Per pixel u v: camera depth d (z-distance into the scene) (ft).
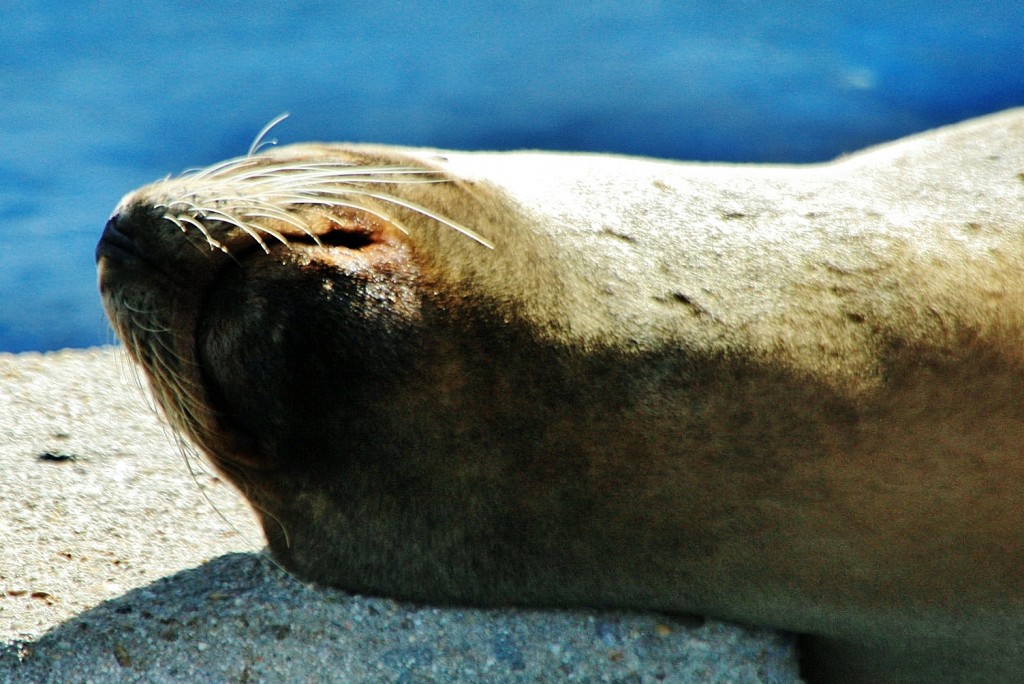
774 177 58.65
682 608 53.62
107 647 51.67
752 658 52.85
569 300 49.57
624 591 52.85
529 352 48.65
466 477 50.29
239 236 48.47
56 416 72.23
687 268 51.55
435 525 51.70
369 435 49.52
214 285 48.49
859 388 49.67
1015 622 52.60
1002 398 49.96
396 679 51.24
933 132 67.15
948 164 60.18
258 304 47.42
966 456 49.67
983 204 56.39
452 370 48.34
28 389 75.82
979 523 50.24
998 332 50.72
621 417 49.06
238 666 51.29
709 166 59.88
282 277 47.39
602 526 50.96
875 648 54.54
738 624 54.08
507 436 49.37
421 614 53.72
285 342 47.42
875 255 52.65
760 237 53.26
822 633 53.93
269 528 55.67
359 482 51.08
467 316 48.49
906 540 50.55
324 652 52.03
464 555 52.29
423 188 52.44
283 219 48.44
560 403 48.91
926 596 51.90
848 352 50.06
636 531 50.98
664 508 50.34
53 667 50.75
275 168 53.47
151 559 58.13
